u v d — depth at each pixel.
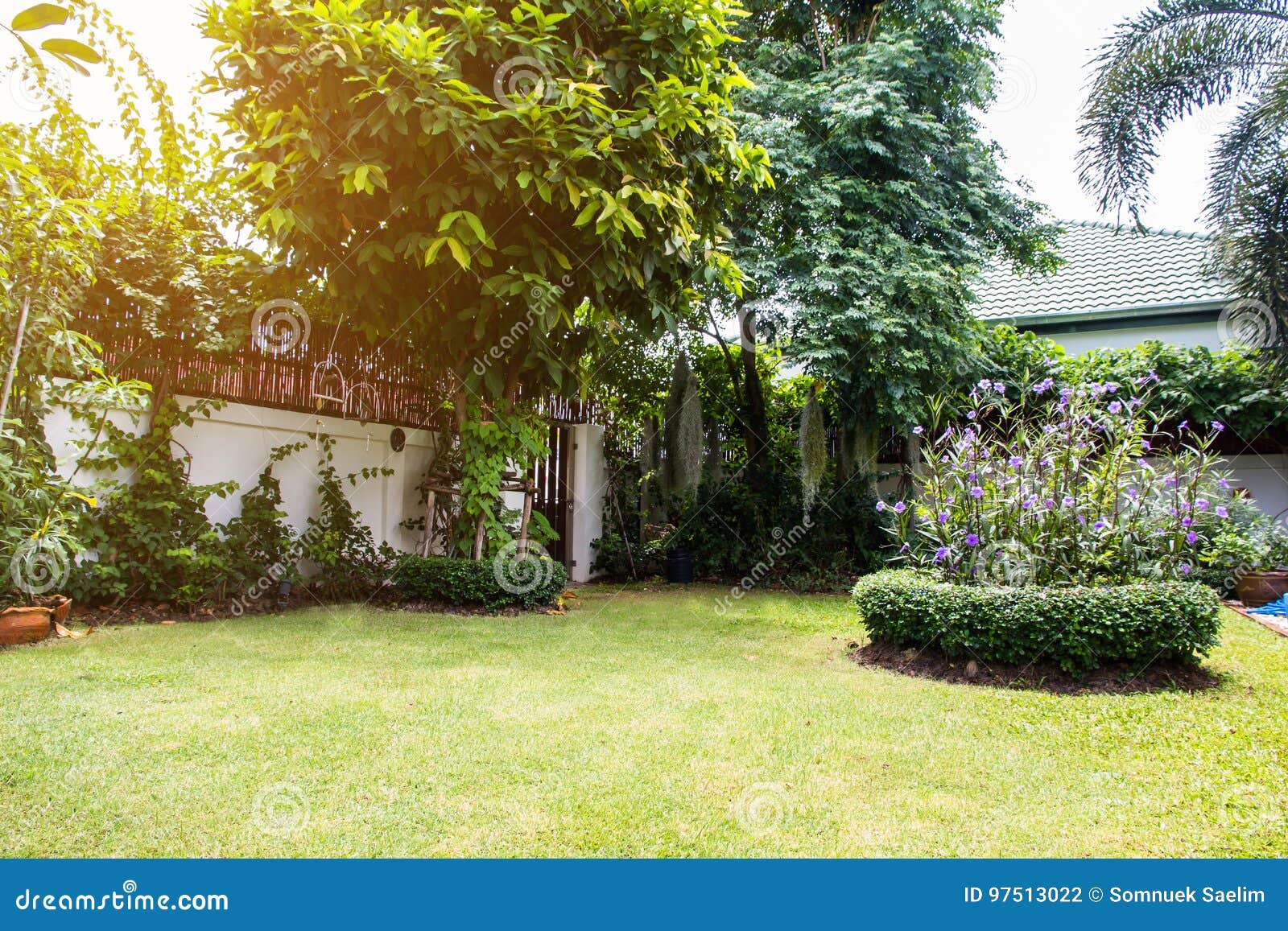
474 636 5.00
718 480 9.17
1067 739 3.06
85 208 4.27
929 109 7.90
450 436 7.21
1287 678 4.07
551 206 5.28
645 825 2.24
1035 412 6.56
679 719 3.23
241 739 2.83
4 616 4.26
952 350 7.32
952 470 4.88
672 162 5.27
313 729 2.97
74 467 5.15
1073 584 4.50
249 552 5.83
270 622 5.28
